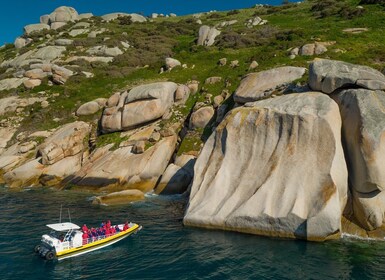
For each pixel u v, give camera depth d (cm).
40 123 5619
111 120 4872
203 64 5966
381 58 4166
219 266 2148
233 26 8062
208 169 3055
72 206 3581
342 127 2797
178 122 4672
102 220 3114
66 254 2417
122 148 4556
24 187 4547
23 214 3322
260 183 2761
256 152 2923
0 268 2258
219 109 4388
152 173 4159
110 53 7719
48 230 2892
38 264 2317
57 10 10744
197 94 4997
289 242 2453
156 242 2577
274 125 2902
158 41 8138
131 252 2441
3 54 9288
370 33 5191
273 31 6656
